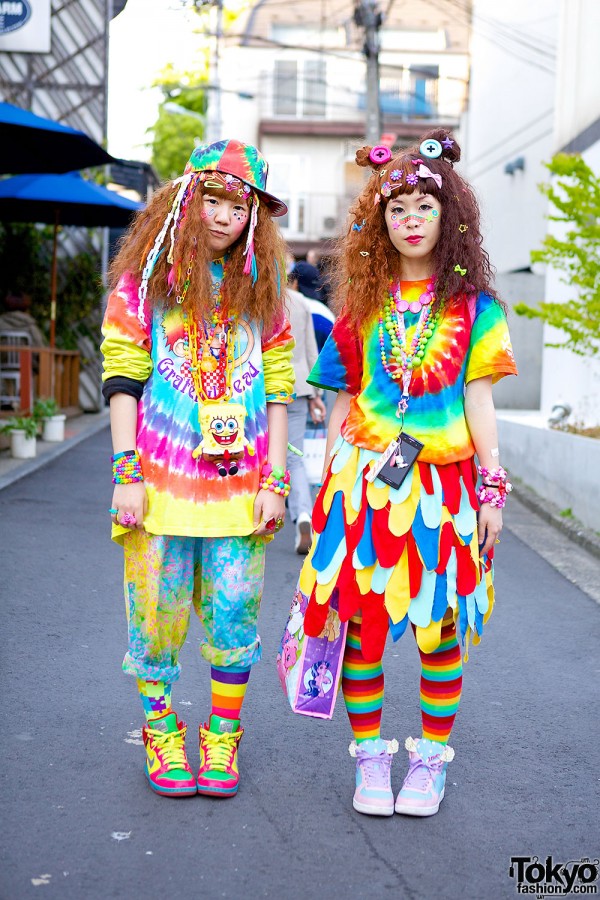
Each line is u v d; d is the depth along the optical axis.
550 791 3.12
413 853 2.69
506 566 6.47
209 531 2.83
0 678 3.87
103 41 14.31
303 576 2.91
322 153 30.78
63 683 3.85
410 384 2.80
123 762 3.17
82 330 14.55
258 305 2.91
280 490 2.91
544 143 17.12
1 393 11.77
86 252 14.43
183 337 2.87
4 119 8.63
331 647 2.85
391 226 2.81
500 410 16.56
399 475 2.76
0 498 7.76
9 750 3.22
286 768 3.21
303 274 6.57
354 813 2.91
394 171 2.79
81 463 9.80
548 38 16.98
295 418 6.16
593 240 8.66
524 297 16.77
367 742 2.94
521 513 8.53
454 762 3.33
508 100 19.28
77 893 2.40
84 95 14.38
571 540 7.37
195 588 3.06
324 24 30.59
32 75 14.31
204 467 2.85
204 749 3.01
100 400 14.95
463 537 2.79
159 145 37.56
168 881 2.48
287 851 2.66
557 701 3.97
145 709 3.02
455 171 2.87
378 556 2.76
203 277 2.83
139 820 2.79
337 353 2.96
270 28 30.83
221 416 2.81
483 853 2.71
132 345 2.86
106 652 4.25
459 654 2.95
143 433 2.86
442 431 2.79
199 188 2.83
